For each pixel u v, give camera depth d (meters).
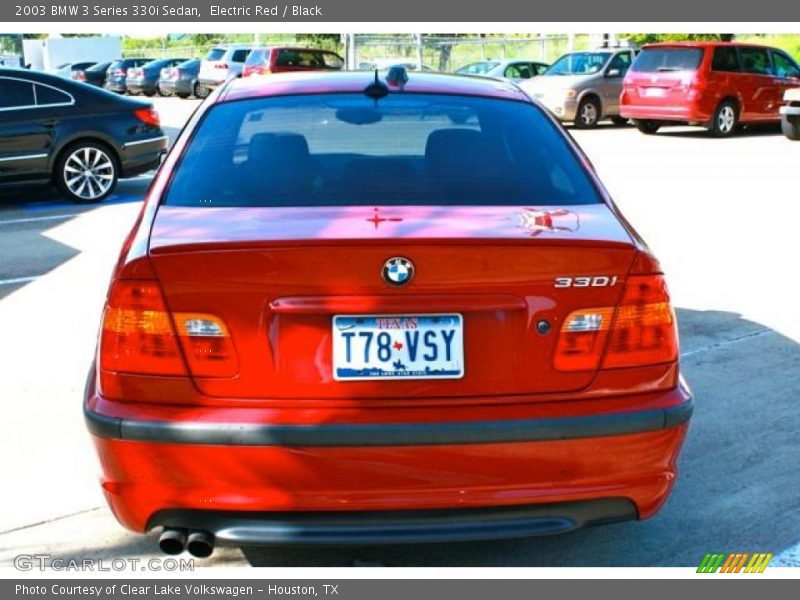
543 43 30.75
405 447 2.56
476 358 2.61
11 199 10.67
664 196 10.42
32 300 6.28
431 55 31.17
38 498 3.57
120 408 2.63
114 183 10.48
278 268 2.56
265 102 3.55
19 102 9.88
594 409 2.66
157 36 55.56
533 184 3.17
